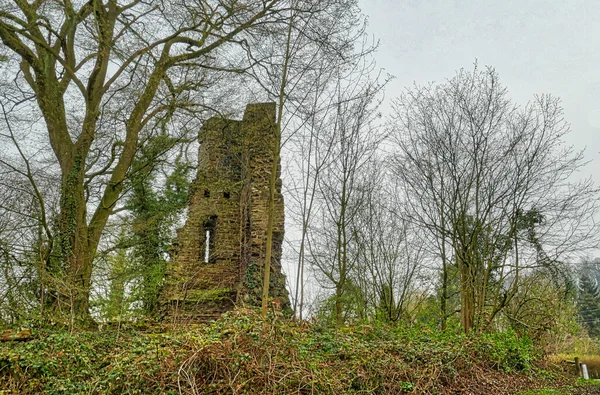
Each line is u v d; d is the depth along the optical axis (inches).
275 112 567.5
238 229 757.3
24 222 441.7
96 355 310.2
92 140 534.6
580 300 1293.1
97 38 495.5
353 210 700.0
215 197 762.8
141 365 266.1
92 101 540.4
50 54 533.0
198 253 725.3
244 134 629.9
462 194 610.2
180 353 267.6
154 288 620.4
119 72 548.7
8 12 450.0
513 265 596.7
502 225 597.9
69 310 423.8
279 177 701.3
